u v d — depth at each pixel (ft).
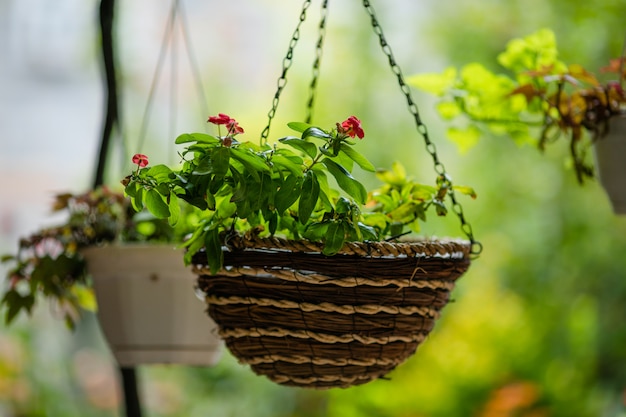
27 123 23.67
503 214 21.58
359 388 18.42
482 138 21.67
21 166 23.56
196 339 8.41
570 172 21.11
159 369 21.50
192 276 8.29
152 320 8.26
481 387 18.26
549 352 19.99
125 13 22.56
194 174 5.67
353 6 21.31
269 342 6.22
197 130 23.63
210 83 24.02
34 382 20.04
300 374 6.36
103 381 21.45
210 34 24.39
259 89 24.20
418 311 6.31
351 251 5.89
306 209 5.75
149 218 8.73
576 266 21.39
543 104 9.59
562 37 20.12
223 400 21.15
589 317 20.26
